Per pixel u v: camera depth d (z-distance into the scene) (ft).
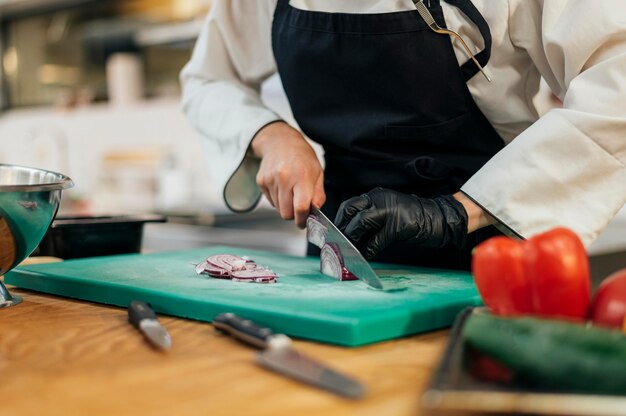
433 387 1.66
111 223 4.43
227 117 4.27
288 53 4.00
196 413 1.74
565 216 3.15
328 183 4.15
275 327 2.59
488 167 3.32
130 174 11.89
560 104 7.19
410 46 3.64
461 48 3.61
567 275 2.19
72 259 4.37
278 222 8.80
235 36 4.60
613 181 3.15
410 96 3.74
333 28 3.79
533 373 1.69
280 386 1.93
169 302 2.93
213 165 4.40
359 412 1.74
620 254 6.11
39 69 13.30
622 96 3.09
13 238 2.93
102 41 12.14
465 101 3.72
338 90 3.92
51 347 2.39
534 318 1.87
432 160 3.73
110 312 3.02
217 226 8.43
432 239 3.26
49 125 13.46
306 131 4.15
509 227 3.20
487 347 1.82
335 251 3.32
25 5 12.50
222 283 3.20
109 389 1.93
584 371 1.64
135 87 12.01
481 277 2.35
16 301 3.24
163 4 10.97
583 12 3.21
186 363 2.17
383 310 2.56
